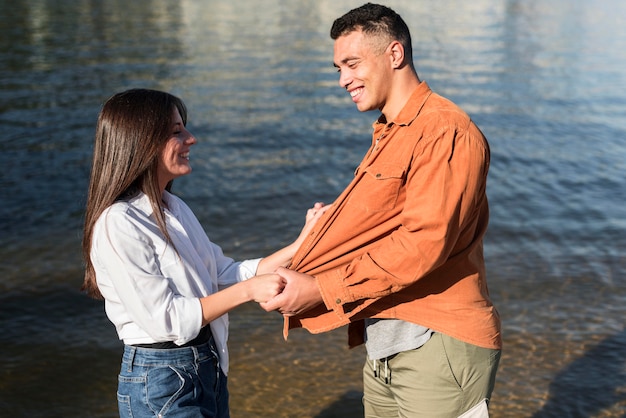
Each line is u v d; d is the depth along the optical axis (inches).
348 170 360.2
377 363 111.4
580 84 615.5
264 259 117.1
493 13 1316.4
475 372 103.0
